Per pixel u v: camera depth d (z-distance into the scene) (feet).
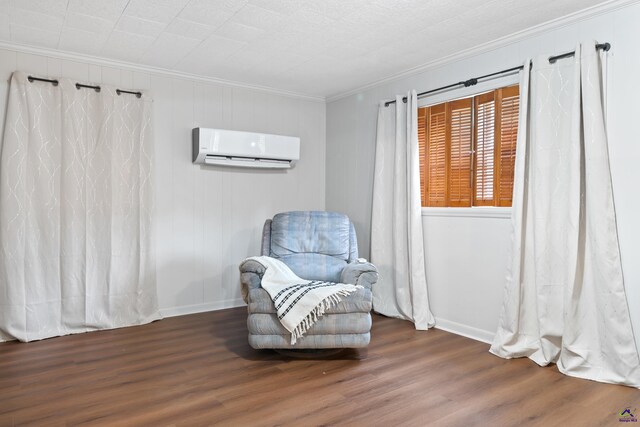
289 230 11.75
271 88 14.44
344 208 15.21
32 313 10.47
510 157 10.28
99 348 9.86
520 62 9.82
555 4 8.30
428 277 12.06
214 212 13.62
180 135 12.92
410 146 12.02
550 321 8.93
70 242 10.96
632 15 7.96
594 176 8.19
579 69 8.44
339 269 11.18
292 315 8.70
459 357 9.39
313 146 15.78
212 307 13.64
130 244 11.89
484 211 10.54
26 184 10.42
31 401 7.14
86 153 11.21
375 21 9.12
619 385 7.90
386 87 13.43
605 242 8.11
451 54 11.10
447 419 6.65
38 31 9.64
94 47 10.68
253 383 7.95
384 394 7.52
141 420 6.55
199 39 10.17
